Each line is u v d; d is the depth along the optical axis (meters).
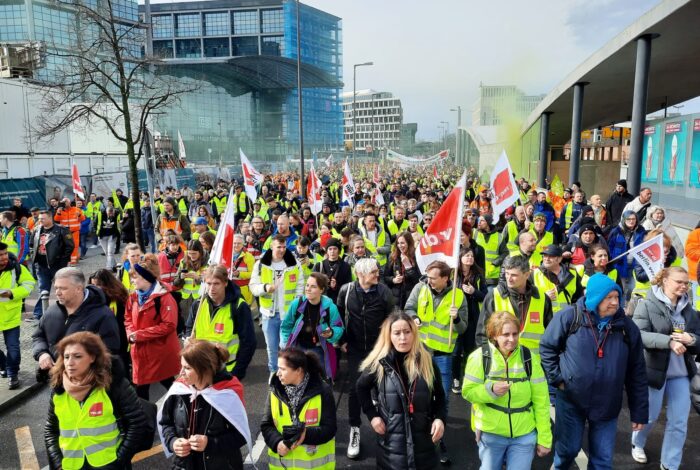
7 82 22.27
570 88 25.53
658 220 9.12
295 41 115.88
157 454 5.62
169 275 8.44
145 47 19.98
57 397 3.75
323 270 7.56
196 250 7.88
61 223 15.55
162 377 5.86
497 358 4.05
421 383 3.90
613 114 38.16
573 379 4.29
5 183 19.17
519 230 10.00
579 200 14.68
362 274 5.80
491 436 4.07
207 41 119.19
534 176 46.66
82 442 3.68
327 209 15.46
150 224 17.38
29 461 5.48
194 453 3.77
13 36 56.19
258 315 10.80
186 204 19.95
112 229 15.62
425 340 5.86
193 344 3.75
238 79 89.56
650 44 15.95
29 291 7.17
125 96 13.81
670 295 4.79
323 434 3.96
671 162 17.50
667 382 4.95
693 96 30.30
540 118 37.09
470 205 18.33
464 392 4.16
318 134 118.56
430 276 5.73
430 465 3.93
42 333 5.06
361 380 4.06
